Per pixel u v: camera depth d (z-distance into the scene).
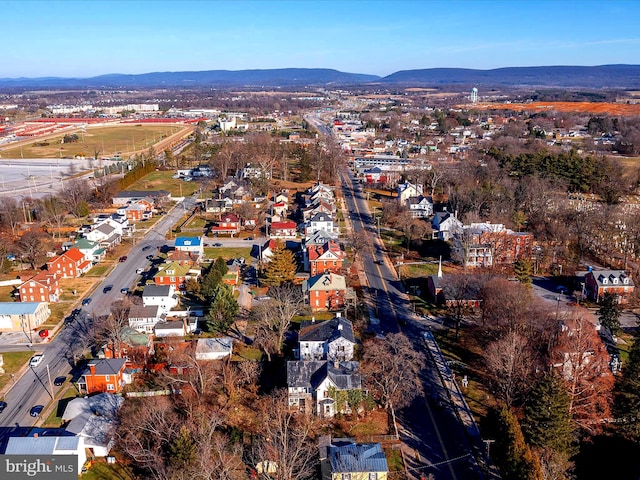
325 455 71.69
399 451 75.94
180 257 141.25
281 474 67.69
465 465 73.38
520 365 85.00
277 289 118.81
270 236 169.88
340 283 119.06
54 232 171.75
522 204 179.62
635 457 74.44
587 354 85.19
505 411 70.75
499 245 145.00
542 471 65.19
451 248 155.25
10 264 144.88
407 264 146.50
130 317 107.50
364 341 103.31
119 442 77.12
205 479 65.62
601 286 121.44
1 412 84.69
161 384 90.56
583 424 77.75
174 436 74.50
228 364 94.75
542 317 97.69
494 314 102.69
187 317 113.19
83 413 80.31
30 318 110.75
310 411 83.75
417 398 87.94
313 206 185.38
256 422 81.69
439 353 101.19
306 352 96.62
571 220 158.50
